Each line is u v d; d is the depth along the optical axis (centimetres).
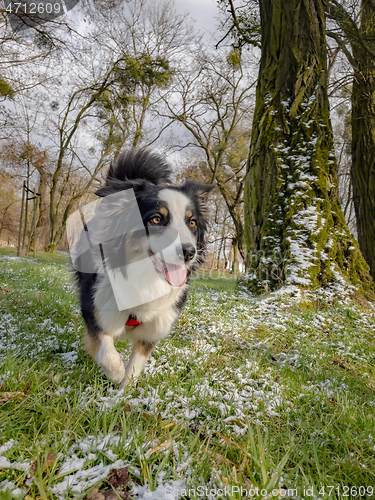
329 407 273
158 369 306
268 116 703
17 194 3412
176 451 192
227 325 454
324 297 575
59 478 165
